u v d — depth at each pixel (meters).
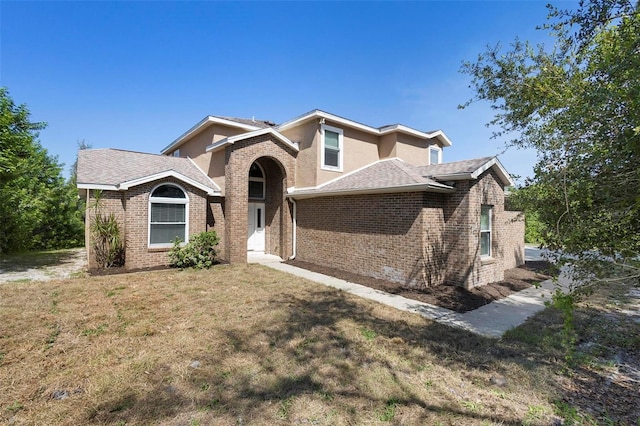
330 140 14.23
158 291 8.50
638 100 2.65
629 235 3.22
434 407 3.52
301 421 3.23
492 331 6.01
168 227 12.38
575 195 3.49
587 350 5.19
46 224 18.22
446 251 9.64
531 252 19.48
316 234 13.24
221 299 7.83
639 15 3.11
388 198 10.07
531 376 4.26
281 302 7.68
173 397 3.60
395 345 5.24
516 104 5.22
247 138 13.56
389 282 9.88
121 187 11.20
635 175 3.05
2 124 11.70
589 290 3.58
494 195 10.22
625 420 3.31
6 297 7.66
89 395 3.60
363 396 3.71
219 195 13.77
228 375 4.12
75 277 10.15
